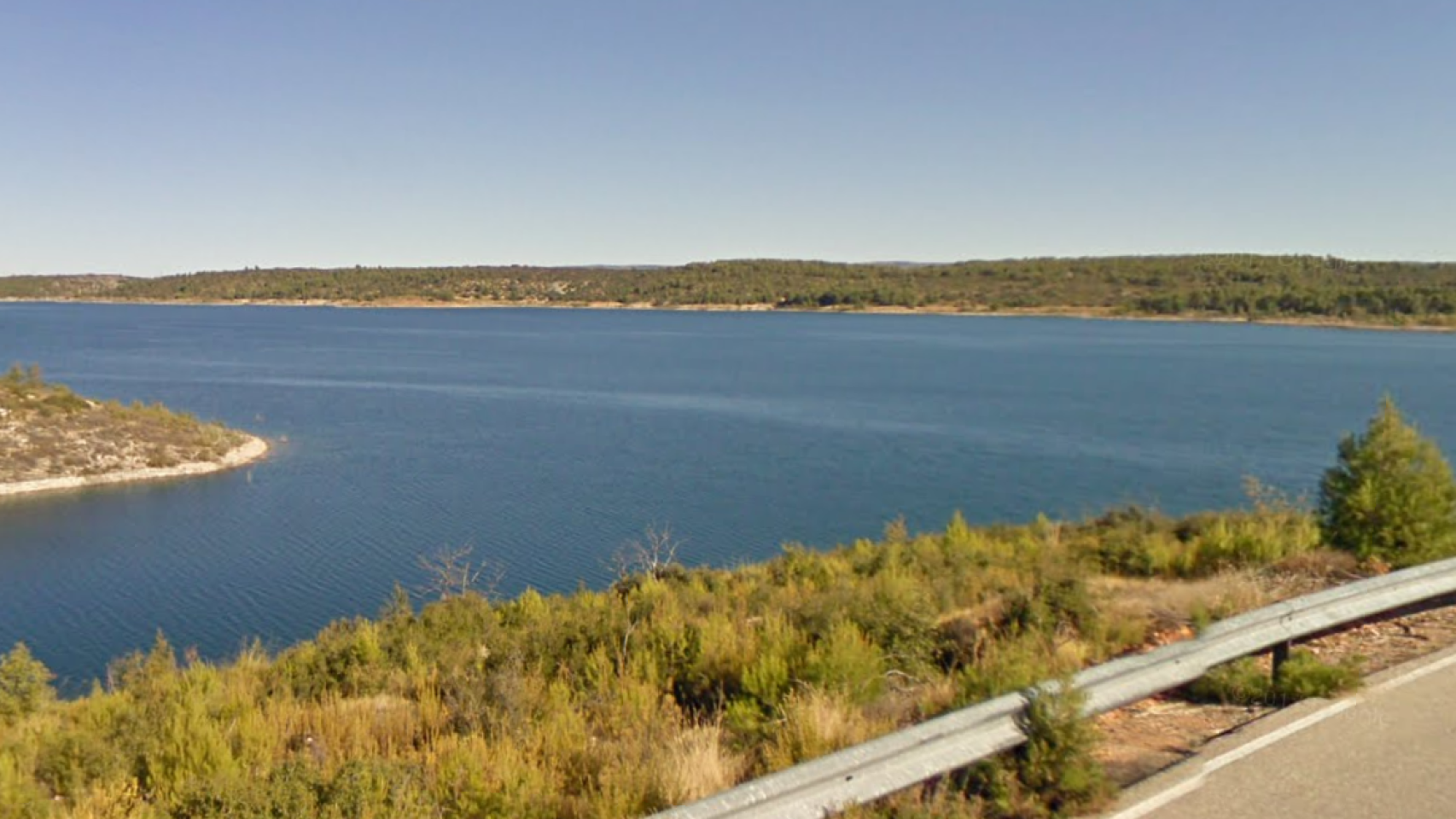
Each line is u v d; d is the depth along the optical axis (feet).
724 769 20.42
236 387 311.47
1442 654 26.17
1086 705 19.43
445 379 350.84
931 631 31.45
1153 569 46.73
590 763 21.85
